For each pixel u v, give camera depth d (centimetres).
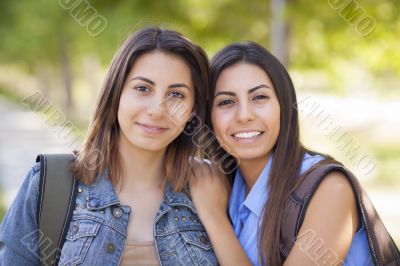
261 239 349
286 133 369
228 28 945
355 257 350
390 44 823
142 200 346
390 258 344
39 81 4088
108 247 322
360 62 968
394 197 1187
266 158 374
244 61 364
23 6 1780
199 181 367
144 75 334
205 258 339
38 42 2238
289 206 345
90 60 3259
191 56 345
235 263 345
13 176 1342
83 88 5662
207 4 890
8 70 4959
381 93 1956
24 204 325
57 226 322
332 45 892
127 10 811
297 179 353
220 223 354
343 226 336
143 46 336
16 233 323
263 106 362
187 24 898
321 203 337
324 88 1310
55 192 326
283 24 805
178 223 342
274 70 366
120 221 331
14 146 1888
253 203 366
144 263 329
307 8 772
